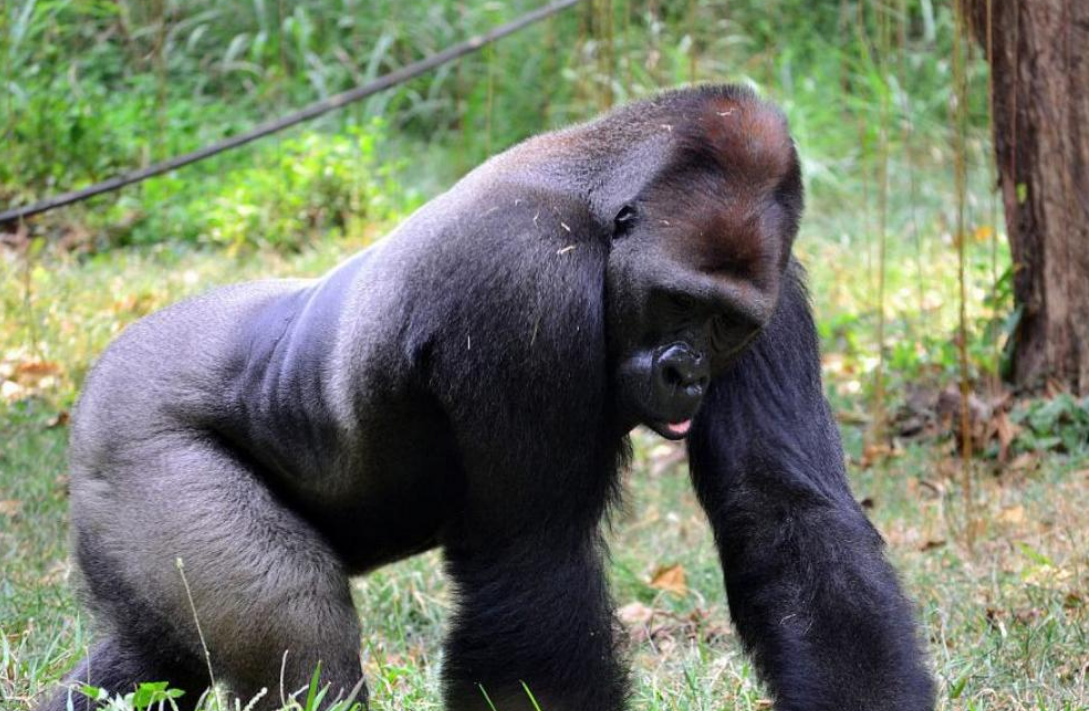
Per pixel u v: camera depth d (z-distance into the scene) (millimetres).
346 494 7449
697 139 6555
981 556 10766
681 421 6656
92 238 19422
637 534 12125
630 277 6574
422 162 22781
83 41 23312
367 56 23734
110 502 7457
